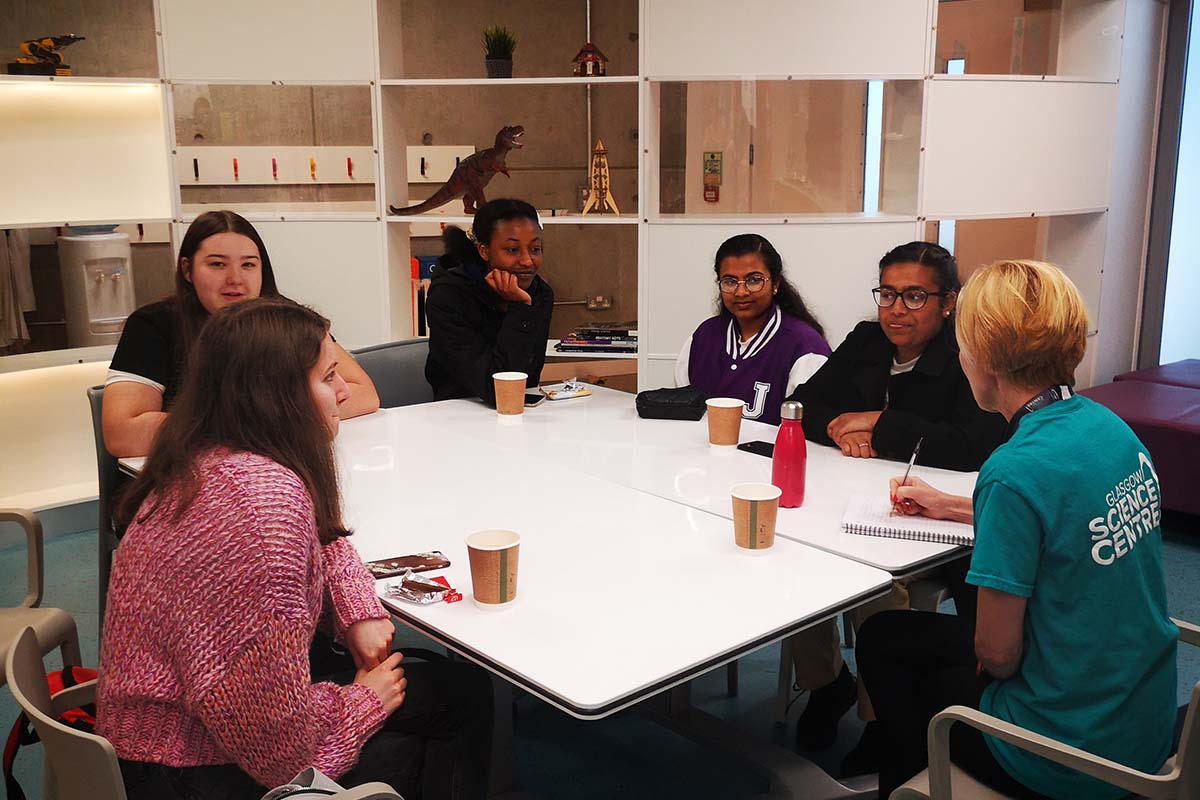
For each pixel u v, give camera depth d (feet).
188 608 4.09
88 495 13.00
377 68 12.56
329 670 6.46
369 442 8.02
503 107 16.02
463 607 5.03
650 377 12.92
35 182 12.82
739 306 9.03
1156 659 4.67
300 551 4.21
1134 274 15.66
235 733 4.11
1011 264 4.88
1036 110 12.92
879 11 11.94
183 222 13.14
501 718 6.67
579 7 15.88
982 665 4.86
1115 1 13.78
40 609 7.01
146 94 13.19
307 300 13.28
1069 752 4.25
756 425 8.62
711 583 5.29
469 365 9.40
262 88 14.92
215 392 4.54
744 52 12.03
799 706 8.60
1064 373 4.76
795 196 12.91
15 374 12.98
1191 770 4.10
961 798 4.75
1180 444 11.95
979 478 4.75
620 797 7.38
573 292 16.79
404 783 5.12
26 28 14.20
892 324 7.58
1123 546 4.56
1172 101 15.30
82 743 4.04
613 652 4.54
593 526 6.10
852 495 6.66
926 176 12.42
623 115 16.21
